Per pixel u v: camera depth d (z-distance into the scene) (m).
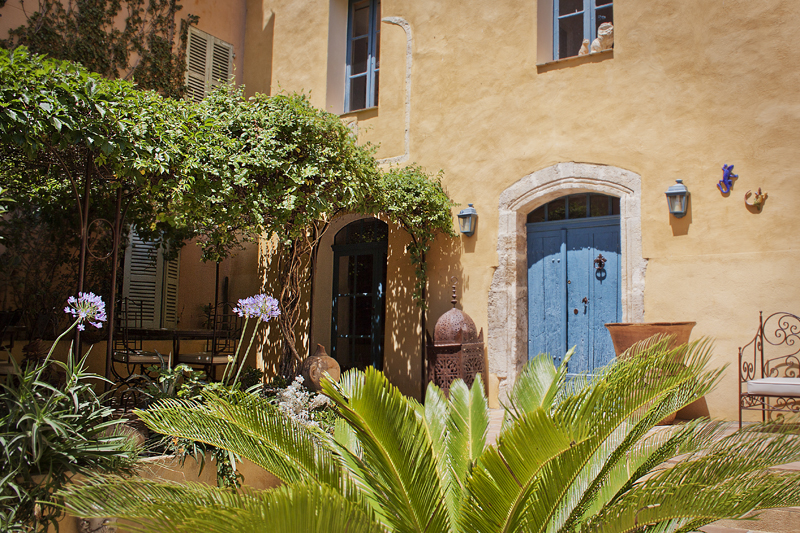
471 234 7.29
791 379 4.67
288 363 7.86
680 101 6.17
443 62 7.75
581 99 6.73
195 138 5.09
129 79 8.32
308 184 6.16
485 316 7.12
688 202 6.04
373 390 2.49
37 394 3.43
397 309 7.77
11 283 7.26
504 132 7.20
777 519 3.55
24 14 7.38
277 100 6.28
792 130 5.62
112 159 4.46
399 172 7.38
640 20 6.45
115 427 3.75
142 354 6.47
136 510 2.20
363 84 8.88
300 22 9.20
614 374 2.73
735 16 5.96
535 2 7.12
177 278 9.02
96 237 7.95
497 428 5.61
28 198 6.54
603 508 2.58
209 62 9.32
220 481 4.01
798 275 5.48
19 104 3.80
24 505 2.99
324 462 2.93
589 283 6.79
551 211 7.13
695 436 2.78
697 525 2.36
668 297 6.05
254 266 9.14
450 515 2.93
